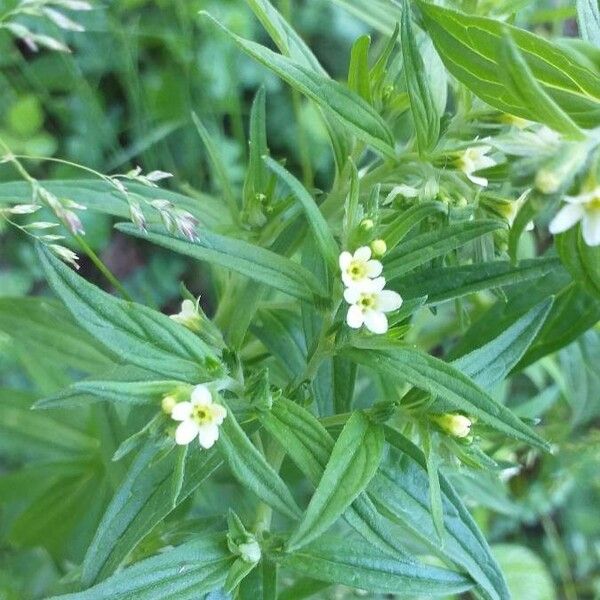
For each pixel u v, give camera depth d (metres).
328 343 0.11
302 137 0.19
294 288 0.10
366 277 0.10
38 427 0.16
